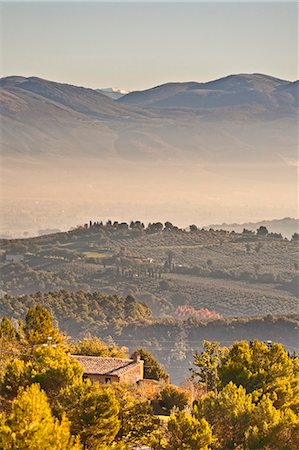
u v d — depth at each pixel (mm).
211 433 42125
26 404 33438
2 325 73812
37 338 76688
